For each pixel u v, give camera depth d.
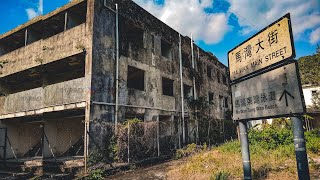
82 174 8.83
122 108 12.46
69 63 13.28
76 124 14.50
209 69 24.14
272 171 7.15
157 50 16.11
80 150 14.24
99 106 11.09
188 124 18.19
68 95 11.42
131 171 10.02
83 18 14.02
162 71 16.23
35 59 13.86
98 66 11.43
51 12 13.60
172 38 18.02
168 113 16.11
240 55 4.59
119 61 12.81
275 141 11.64
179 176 7.79
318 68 33.78
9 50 17.61
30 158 13.63
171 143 15.65
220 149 12.05
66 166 9.44
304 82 30.12
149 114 14.38
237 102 4.65
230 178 6.80
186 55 20.00
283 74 3.54
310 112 24.44
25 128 15.78
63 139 13.58
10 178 9.31
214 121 21.53
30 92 13.17
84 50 11.42
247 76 4.39
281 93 3.56
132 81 17.36
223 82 27.06
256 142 12.16
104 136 10.98
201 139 19.06
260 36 4.04
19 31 15.54
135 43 14.29
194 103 19.20
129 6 14.12
